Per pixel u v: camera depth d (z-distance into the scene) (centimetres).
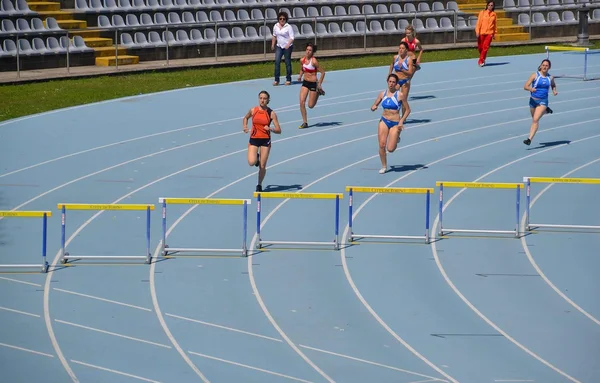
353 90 4469
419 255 2375
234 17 5669
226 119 3828
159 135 3550
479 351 1844
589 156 3316
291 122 3806
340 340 1886
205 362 1773
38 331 1898
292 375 1727
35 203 2723
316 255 2366
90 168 3095
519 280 2222
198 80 4678
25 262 2281
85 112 3934
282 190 2861
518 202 2494
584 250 2422
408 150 3384
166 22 5475
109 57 4950
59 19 5200
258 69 5025
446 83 4709
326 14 5916
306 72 3672
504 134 3650
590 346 1870
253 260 2323
